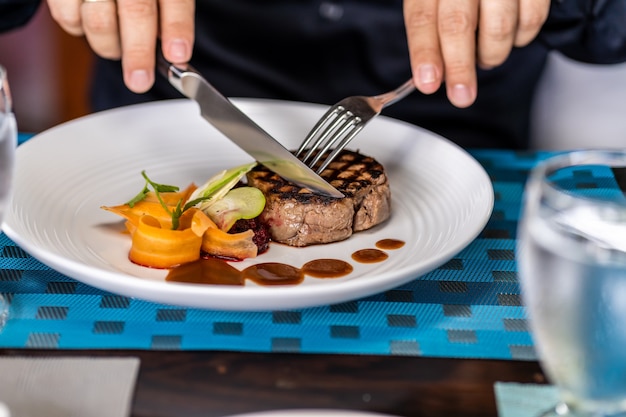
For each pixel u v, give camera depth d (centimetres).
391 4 229
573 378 87
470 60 160
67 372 102
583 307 82
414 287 129
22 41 403
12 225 127
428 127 241
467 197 149
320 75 239
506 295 127
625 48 219
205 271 132
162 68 153
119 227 145
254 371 106
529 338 116
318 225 143
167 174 165
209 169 168
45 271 129
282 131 179
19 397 97
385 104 157
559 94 268
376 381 105
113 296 123
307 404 100
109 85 246
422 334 116
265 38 234
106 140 169
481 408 100
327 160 150
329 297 111
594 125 266
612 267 79
